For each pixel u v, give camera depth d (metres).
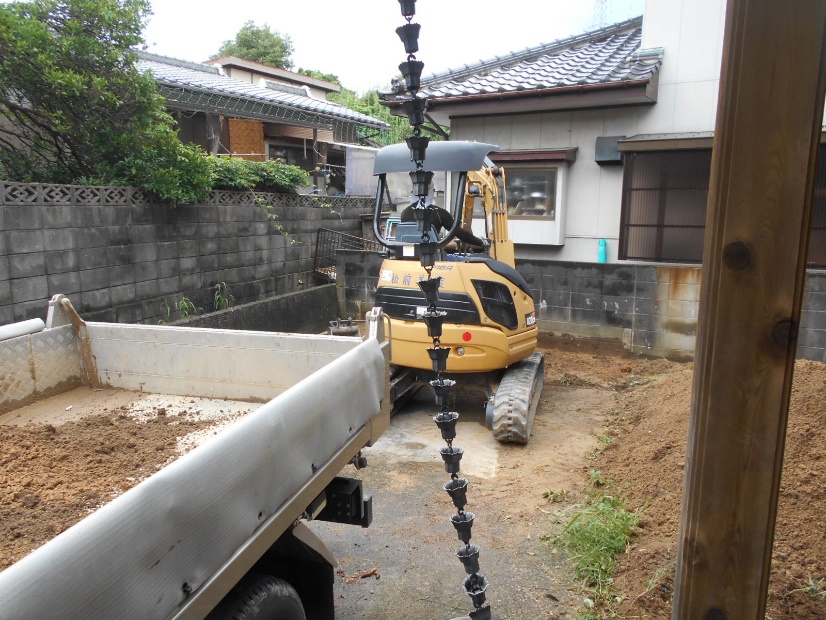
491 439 4.75
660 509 3.30
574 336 7.32
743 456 1.36
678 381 5.21
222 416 2.64
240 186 7.33
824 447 3.24
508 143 8.23
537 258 8.27
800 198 1.27
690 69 7.20
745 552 1.39
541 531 3.36
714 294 1.35
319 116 12.20
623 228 7.50
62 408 2.74
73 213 5.14
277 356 2.73
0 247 4.57
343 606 2.74
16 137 5.56
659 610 2.53
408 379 5.23
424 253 2.00
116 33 5.45
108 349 2.99
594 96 7.09
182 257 6.42
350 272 8.44
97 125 5.46
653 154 7.24
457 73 9.07
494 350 4.66
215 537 1.40
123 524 1.14
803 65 1.23
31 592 0.94
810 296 6.08
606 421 5.08
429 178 1.97
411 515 3.57
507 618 2.64
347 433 2.13
